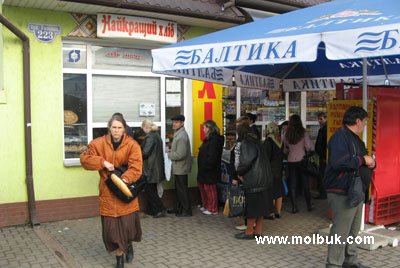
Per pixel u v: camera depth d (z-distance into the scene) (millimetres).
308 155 7973
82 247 5859
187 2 7465
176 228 6848
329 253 4746
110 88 7602
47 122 6938
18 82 6676
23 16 6672
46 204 6977
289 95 9938
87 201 7316
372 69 7543
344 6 5574
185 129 8203
